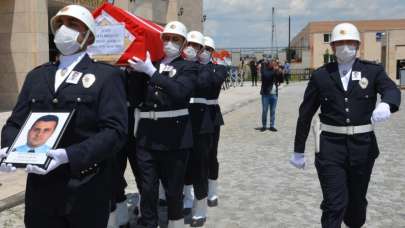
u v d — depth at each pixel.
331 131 4.51
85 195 3.08
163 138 4.88
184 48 5.55
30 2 16.22
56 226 3.13
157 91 4.89
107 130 3.07
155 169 4.95
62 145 3.06
